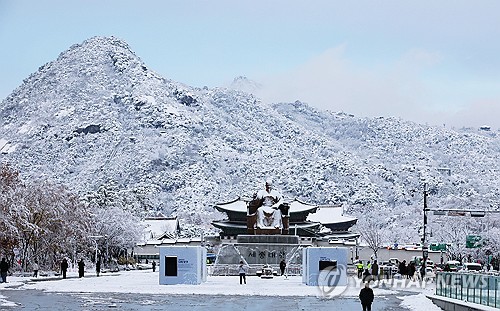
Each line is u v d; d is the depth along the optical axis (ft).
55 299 208.13
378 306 193.77
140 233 608.19
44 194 369.50
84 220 430.61
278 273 417.69
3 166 375.25
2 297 213.05
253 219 457.27
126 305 192.65
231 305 196.65
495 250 593.83
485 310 152.05
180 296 229.66
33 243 360.69
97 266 370.94
